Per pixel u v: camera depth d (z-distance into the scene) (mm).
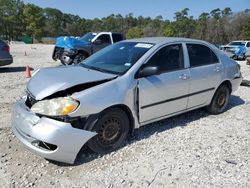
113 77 4176
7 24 81375
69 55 12852
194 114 6098
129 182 3512
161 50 4809
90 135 3758
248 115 6230
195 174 3729
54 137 3508
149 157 4109
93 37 13977
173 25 83438
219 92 6059
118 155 4117
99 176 3609
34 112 3689
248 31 64062
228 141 4781
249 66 17328
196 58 5457
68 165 3814
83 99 3711
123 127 4262
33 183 3422
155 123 5430
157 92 4594
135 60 4496
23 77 10195
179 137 4844
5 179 3473
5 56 11648
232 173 3777
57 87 3770
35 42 65688
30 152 4098
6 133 4688
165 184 3498
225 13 76188
